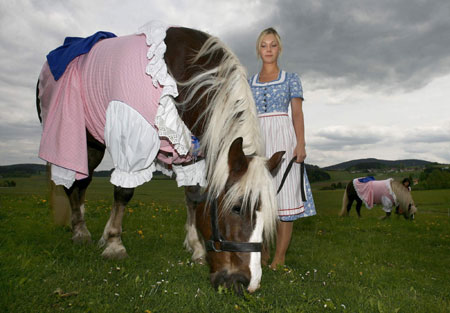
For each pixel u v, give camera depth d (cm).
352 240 549
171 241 401
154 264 291
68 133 306
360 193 1001
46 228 420
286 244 316
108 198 982
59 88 321
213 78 246
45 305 191
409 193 952
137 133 266
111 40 324
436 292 295
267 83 313
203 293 218
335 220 827
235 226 193
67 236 390
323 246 480
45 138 315
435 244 557
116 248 305
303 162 313
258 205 191
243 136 219
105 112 296
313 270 326
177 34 282
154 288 227
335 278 303
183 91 265
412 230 713
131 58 275
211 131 225
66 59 319
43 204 668
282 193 306
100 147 395
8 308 181
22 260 253
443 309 237
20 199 742
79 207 382
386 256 442
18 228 402
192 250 344
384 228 716
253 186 190
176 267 281
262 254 307
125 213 612
